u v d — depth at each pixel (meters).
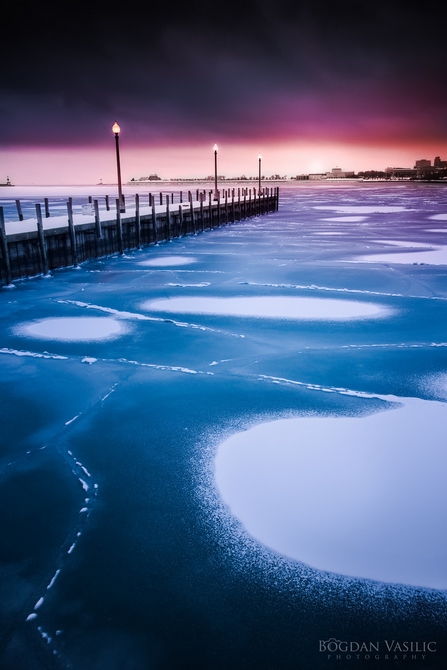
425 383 7.32
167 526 4.21
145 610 3.37
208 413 6.37
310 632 3.18
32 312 11.70
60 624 3.26
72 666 2.97
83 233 18.69
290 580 3.60
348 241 25.22
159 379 7.54
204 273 16.59
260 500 4.52
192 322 10.63
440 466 5.05
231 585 3.57
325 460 5.18
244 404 6.64
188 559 3.83
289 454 5.32
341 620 3.27
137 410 6.50
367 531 4.08
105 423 6.14
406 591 3.48
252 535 4.07
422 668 2.94
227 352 8.73
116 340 9.46
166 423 6.12
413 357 8.45
